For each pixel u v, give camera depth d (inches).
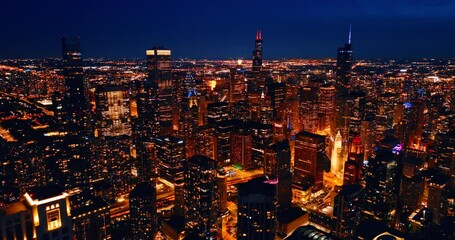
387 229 7327.8
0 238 2581.2
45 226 2719.0
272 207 7278.5
